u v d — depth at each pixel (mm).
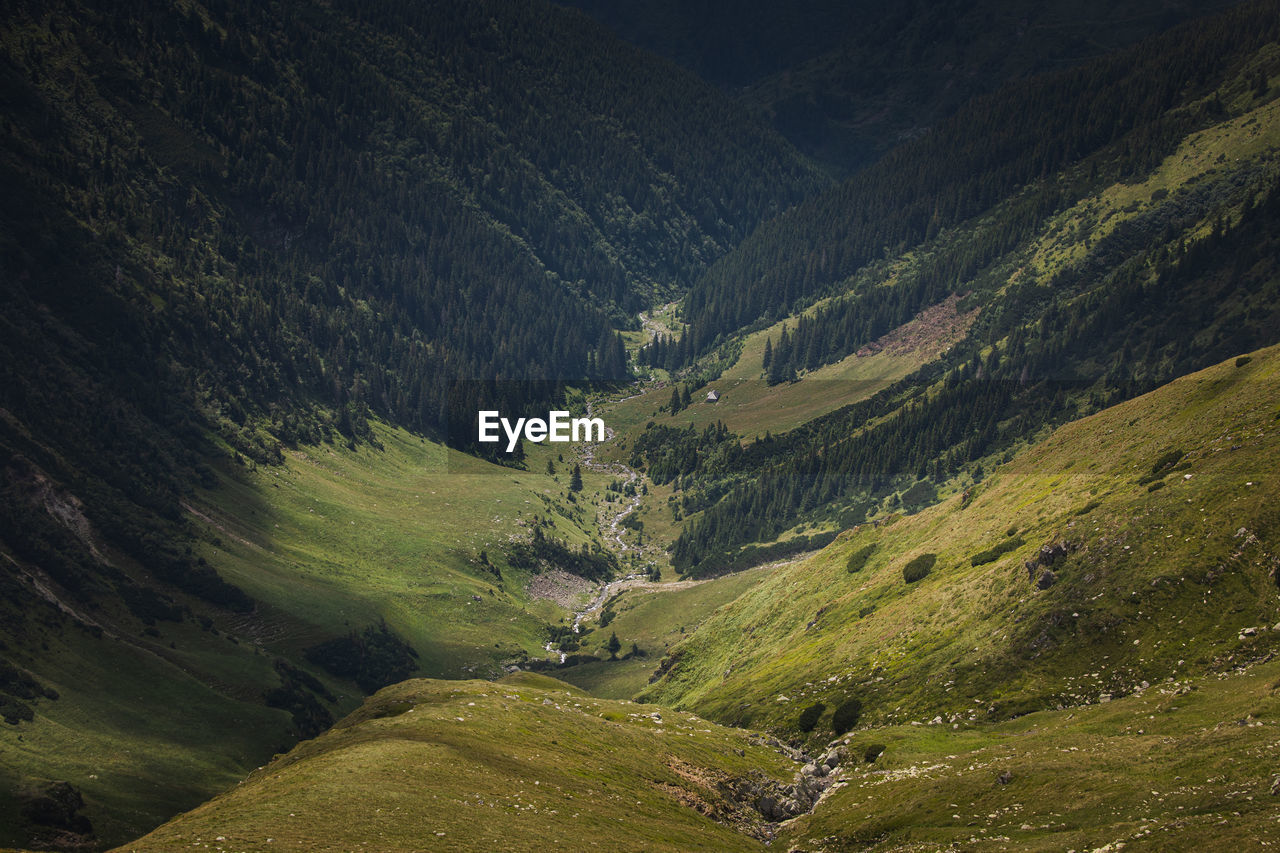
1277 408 115000
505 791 72062
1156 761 70750
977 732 99062
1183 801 63281
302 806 62656
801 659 146625
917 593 140250
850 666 132125
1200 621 96188
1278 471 103312
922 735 101188
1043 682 102812
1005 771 78000
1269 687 77438
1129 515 112688
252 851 55469
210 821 60906
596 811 73875
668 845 70438
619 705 122562
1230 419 120500
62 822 138000
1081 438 150625
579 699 121438
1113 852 59000
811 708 125000
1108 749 76000
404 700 110438
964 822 73312
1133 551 107875
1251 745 66688
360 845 57719
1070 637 105438
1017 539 130750
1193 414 130875
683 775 94000
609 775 86062
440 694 110062
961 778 81125
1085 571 110688
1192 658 92875
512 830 64375
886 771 92250
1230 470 109125
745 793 95562
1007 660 108625
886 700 116312
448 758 75562
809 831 84562
